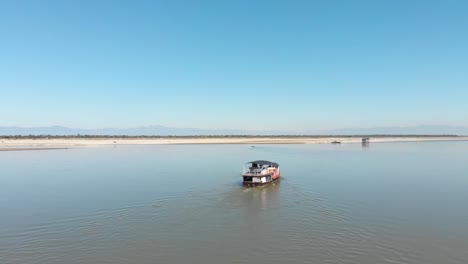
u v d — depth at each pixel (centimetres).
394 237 2600
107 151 11494
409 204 3625
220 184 4869
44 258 2267
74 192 4394
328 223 2952
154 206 3616
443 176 5566
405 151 11838
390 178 5347
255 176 4594
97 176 5716
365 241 2516
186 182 5050
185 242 2525
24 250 2411
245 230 2781
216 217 3178
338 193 4200
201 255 2284
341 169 6475
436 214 3241
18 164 7531
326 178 5362
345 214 3238
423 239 2559
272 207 3522
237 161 8056
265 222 2998
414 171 6197
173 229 2831
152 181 5159
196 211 3400
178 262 2180
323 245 2436
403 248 2381
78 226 2958
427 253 2302
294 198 3941
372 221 3006
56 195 4225
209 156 9500
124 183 5009
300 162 7769
